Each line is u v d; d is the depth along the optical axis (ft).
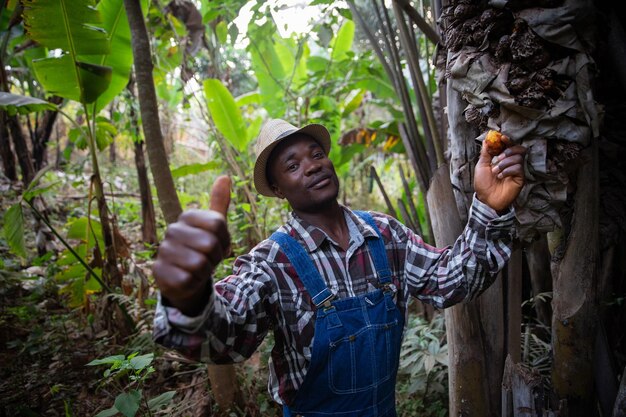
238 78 22.84
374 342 3.63
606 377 4.33
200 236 2.38
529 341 6.43
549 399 4.31
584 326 4.13
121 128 14.90
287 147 3.82
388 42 6.48
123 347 9.07
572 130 3.41
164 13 12.80
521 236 3.84
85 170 24.36
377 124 12.28
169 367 8.62
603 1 3.98
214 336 2.87
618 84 4.52
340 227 3.92
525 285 6.90
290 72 14.66
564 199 3.61
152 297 11.21
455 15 3.71
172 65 14.44
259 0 7.73
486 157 3.44
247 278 3.51
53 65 8.89
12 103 8.37
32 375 8.48
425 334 6.87
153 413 7.32
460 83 3.67
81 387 8.21
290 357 3.76
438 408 6.58
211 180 22.72
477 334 4.82
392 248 4.01
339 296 3.65
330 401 3.71
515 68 3.44
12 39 12.60
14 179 14.48
